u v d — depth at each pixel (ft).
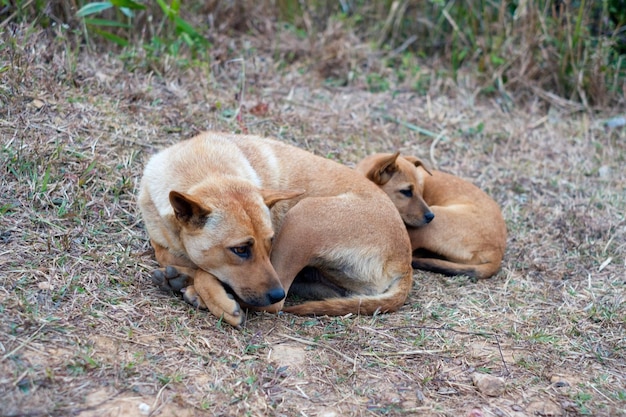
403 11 35.96
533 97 33.04
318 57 32.50
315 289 18.25
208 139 17.69
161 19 30.71
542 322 17.66
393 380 14.25
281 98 28.48
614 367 15.85
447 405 13.67
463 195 22.72
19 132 19.99
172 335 14.39
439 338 16.17
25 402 11.67
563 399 14.32
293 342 15.08
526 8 33.19
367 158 23.31
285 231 16.80
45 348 13.02
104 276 15.93
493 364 15.31
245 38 32.99
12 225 16.81
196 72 27.53
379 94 31.14
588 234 23.15
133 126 22.52
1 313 13.64
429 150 27.68
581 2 32.91
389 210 18.15
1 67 21.77
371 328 16.15
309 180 18.45
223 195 15.23
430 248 21.47
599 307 18.62
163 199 15.89
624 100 32.58
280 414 12.67
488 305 18.49
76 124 21.31
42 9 26.13
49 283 15.06
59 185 18.70
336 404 13.21
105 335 13.88
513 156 28.58
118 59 26.55
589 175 27.81
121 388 12.48
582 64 33.01
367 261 17.42
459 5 36.42
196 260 15.33
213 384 13.09
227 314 15.08
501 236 21.29
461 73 33.83
